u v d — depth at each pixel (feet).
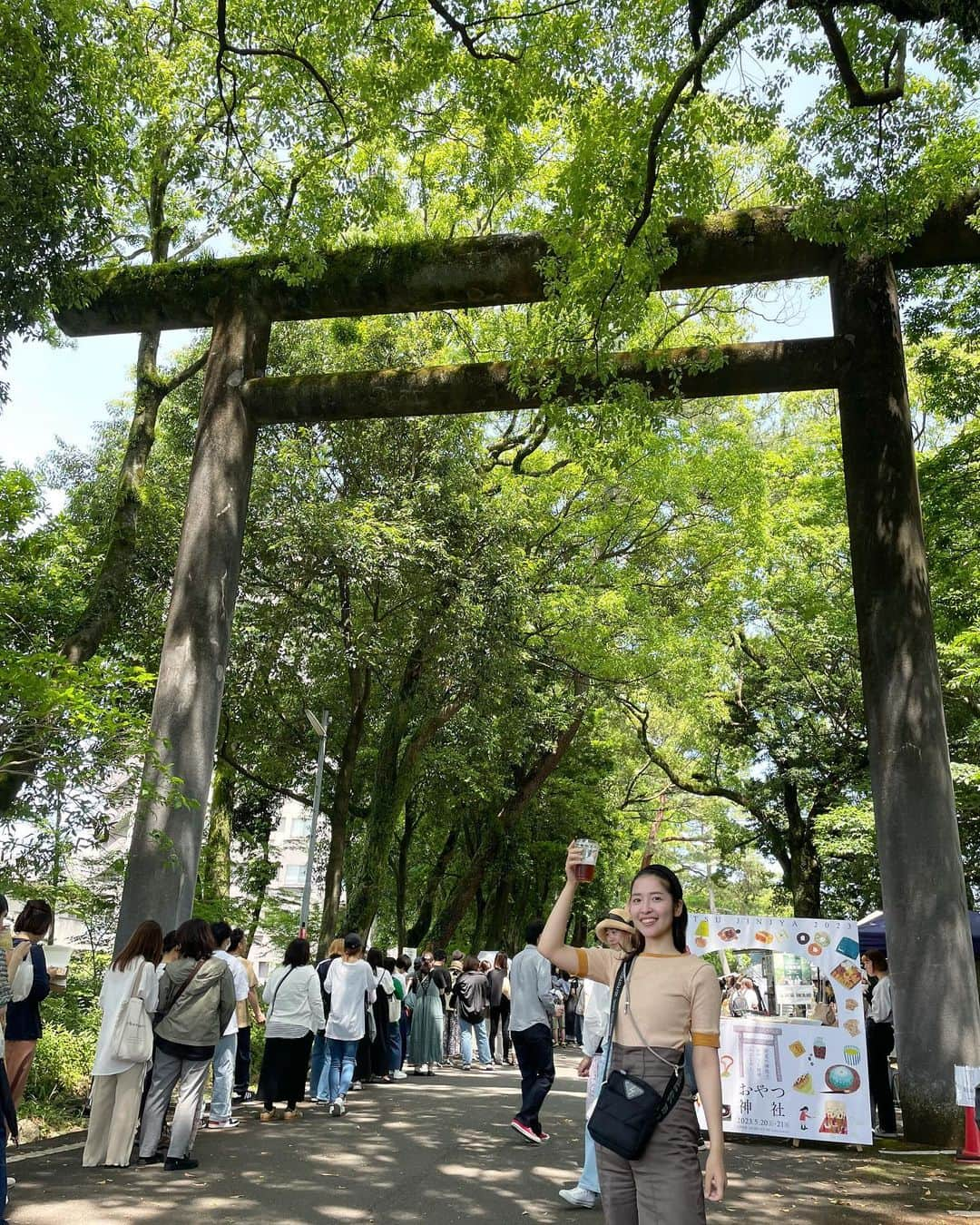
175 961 25.38
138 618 58.59
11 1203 19.54
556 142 54.95
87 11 38.06
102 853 39.81
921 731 35.24
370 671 63.93
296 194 40.91
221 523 40.96
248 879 88.28
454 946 123.75
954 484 51.47
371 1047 45.37
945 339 53.83
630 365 39.04
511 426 72.84
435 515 56.59
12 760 29.14
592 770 107.65
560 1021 92.63
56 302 40.19
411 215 58.59
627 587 69.77
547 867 118.52
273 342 60.64
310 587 58.18
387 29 35.60
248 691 61.77
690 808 136.05
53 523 36.68
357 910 61.46
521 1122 29.14
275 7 35.86
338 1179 23.41
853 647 82.89
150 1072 26.30
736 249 38.91
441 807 89.66
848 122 31.35
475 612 55.36
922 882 34.06
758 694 92.43
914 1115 32.58
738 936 33.45
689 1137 11.03
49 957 49.83
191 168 40.22
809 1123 31.53
